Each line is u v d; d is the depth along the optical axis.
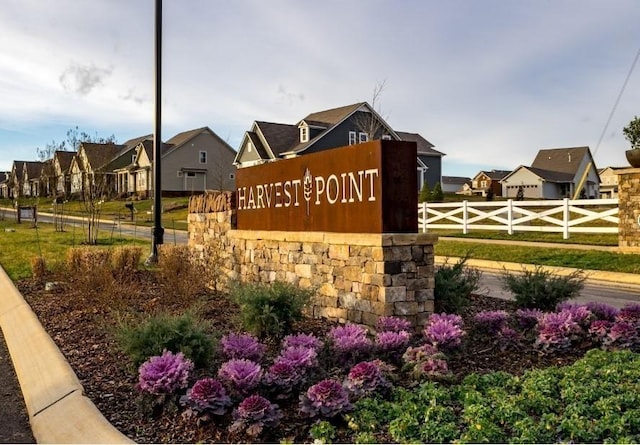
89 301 8.59
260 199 8.90
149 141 53.72
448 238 20.52
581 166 58.19
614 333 5.54
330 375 4.78
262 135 43.41
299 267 7.76
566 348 5.55
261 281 8.69
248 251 9.10
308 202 7.65
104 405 4.55
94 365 5.60
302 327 6.76
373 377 4.30
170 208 41.66
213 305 8.26
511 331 5.78
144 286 10.11
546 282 7.82
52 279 11.23
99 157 27.42
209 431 3.94
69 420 4.41
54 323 7.53
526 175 58.03
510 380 4.52
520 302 7.84
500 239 19.41
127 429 4.09
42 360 6.03
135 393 4.78
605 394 4.11
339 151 6.99
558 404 4.04
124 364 5.45
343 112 42.12
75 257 11.28
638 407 3.89
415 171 6.47
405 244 6.27
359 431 3.76
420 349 4.99
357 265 6.61
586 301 9.64
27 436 4.51
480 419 3.71
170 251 10.87
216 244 10.24
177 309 7.91
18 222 32.16
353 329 5.35
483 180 71.38
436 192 40.66
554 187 58.53
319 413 3.93
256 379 4.22
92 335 6.76
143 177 52.84
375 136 41.09
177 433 3.97
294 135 44.25
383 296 6.16
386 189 6.29
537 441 3.47
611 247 15.66
